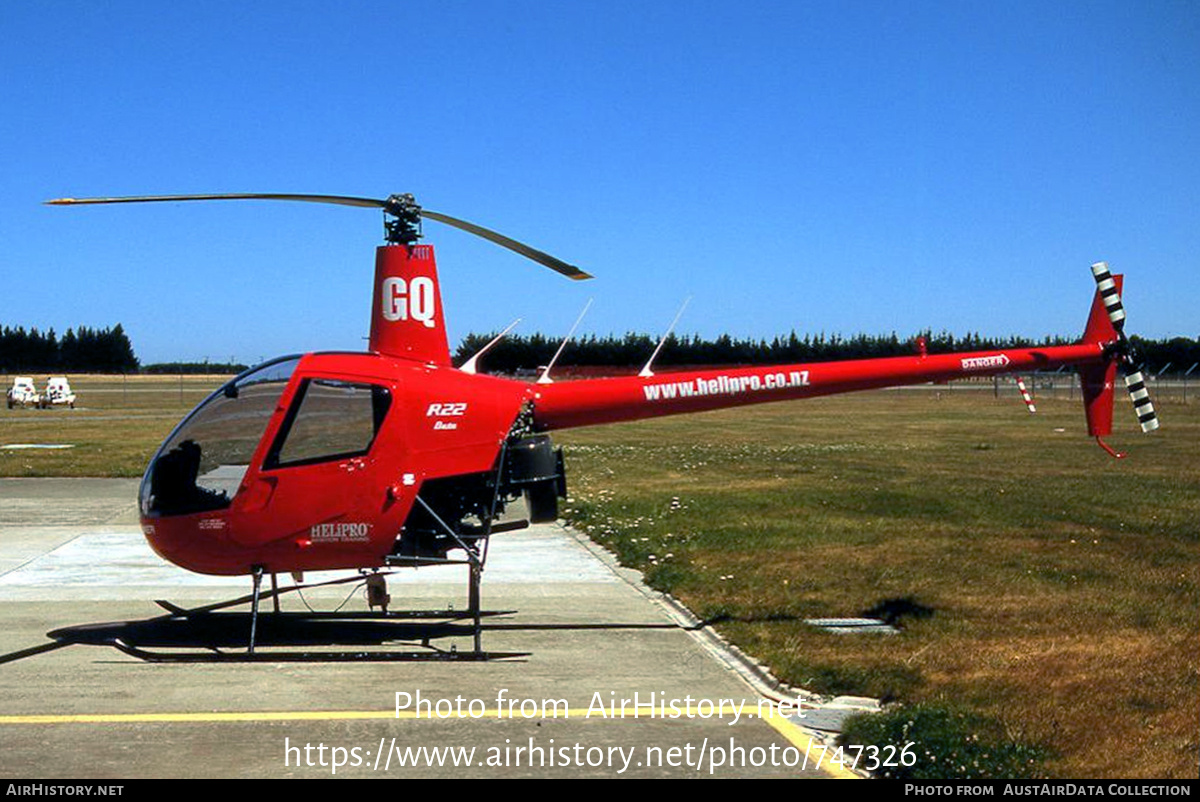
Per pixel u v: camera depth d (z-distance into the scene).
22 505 16.62
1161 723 5.89
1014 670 7.01
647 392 8.59
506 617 9.01
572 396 8.44
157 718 6.20
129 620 8.88
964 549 11.55
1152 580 9.88
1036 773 5.20
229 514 7.67
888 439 29.95
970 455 23.77
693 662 7.51
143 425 39.50
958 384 89.06
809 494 16.56
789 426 37.88
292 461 7.67
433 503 8.05
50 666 7.37
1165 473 19.47
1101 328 9.27
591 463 22.62
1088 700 6.34
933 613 8.70
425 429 7.79
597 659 7.60
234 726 6.06
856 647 7.68
